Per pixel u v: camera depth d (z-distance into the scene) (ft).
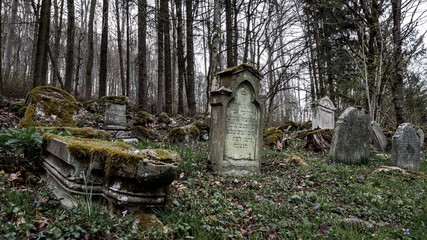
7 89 45.57
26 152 12.70
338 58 54.85
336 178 17.51
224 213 10.08
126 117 29.30
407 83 57.11
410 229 9.87
